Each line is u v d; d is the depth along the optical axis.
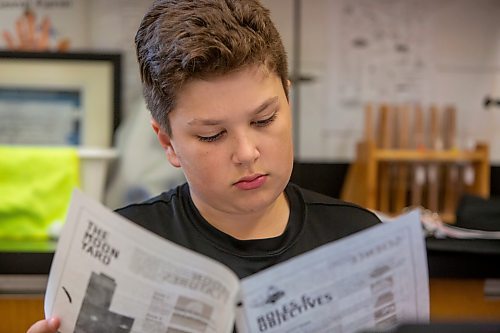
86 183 2.04
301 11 2.32
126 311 0.79
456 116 2.37
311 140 2.37
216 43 0.77
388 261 0.78
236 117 0.80
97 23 2.28
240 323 0.74
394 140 2.27
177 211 0.97
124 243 0.78
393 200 2.27
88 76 2.18
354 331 0.78
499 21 2.38
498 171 2.34
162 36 0.83
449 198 2.26
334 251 0.75
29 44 2.28
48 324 0.83
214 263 0.74
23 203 1.90
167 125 0.87
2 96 2.15
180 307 0.78
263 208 0.87
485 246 1.69
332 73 2.36
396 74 2.38
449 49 2.38
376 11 2.35
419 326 0.52
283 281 0.74
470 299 1.74
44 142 2.17
